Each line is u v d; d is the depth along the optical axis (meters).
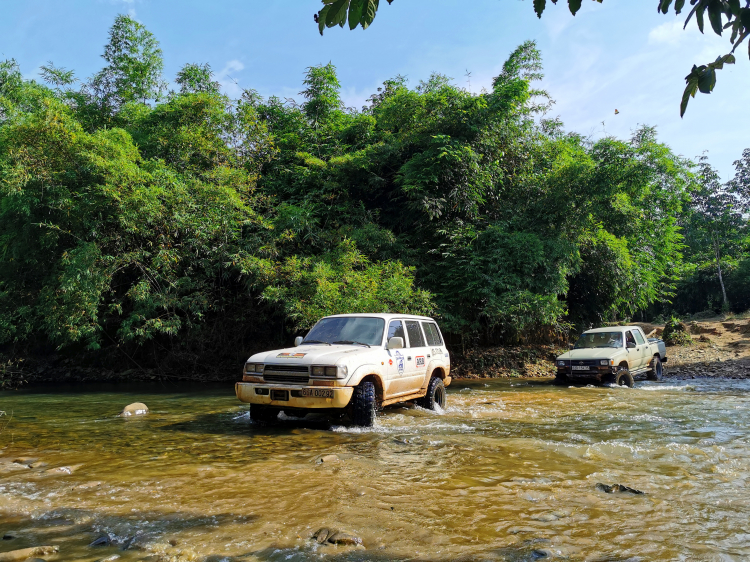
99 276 12.48
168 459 5.30
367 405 6.85
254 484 4.33
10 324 13.77
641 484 4.29
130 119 16.97
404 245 15.91
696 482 4.33
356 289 13.16
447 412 8.52
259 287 14.27
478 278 15.38
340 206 16.14
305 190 16.36
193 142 15.11
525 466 4.91
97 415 8.62
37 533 3.27
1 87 17.33
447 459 5.19
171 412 8.88
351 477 4.53
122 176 12.45
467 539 3.14
